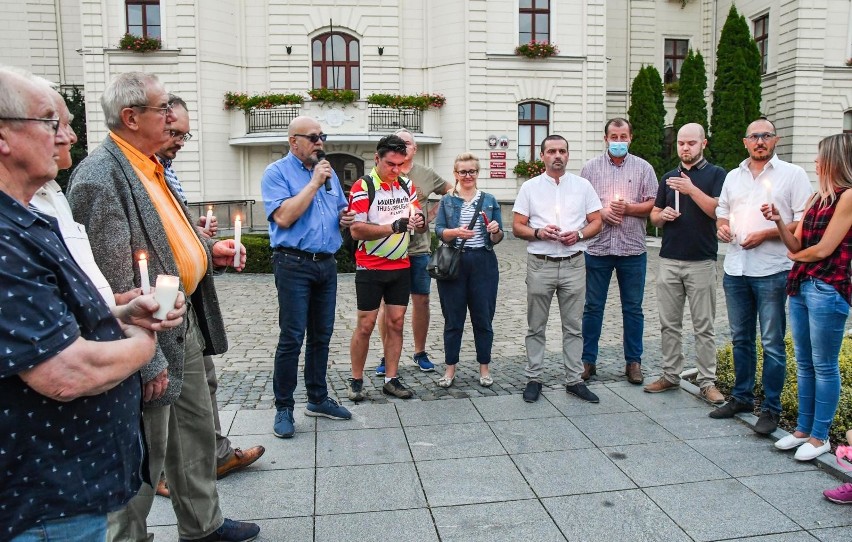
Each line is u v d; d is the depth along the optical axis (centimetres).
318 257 450
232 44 2195
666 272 528
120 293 247
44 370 159
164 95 276
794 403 468
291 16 2202
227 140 2200
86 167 258
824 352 387
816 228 385
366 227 493
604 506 347
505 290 1140
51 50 2434
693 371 588
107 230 252
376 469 396
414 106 2211
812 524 326
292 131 448
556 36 2242
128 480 192
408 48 2272
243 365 656
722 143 2070
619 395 535
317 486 374
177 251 281
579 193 525
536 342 529
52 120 177
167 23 2102
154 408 265
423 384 575
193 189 2145
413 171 629
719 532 319
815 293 384
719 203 485
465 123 2209
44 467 166
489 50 2208
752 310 468
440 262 532
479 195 554
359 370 522
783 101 2356
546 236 502
